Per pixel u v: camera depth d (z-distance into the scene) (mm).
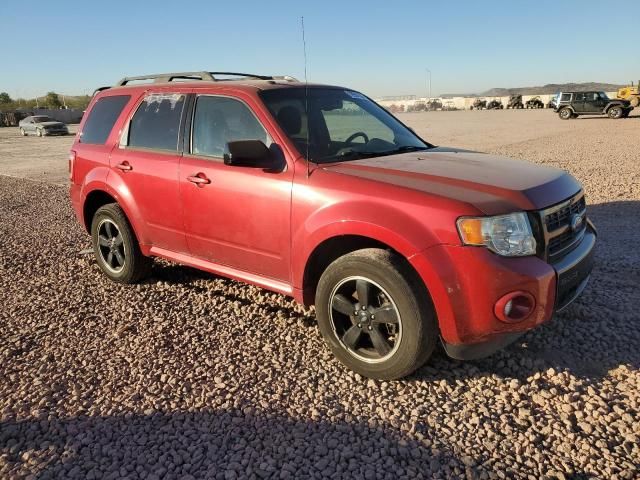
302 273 3701
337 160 3871
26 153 22344
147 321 4477
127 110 5117
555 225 3307
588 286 4789
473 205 3041
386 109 5180
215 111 4340
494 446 2771
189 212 4418
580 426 2916
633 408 3045
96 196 5492
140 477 2646
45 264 6191
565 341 3828
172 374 3609
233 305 4746
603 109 36156
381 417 3057
